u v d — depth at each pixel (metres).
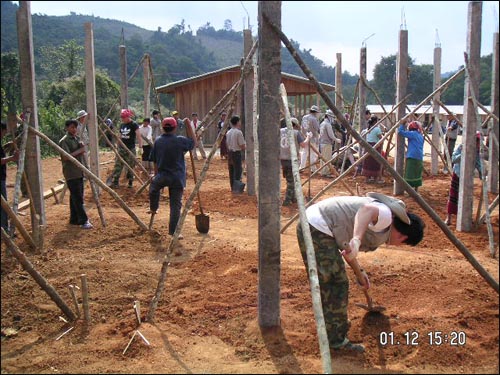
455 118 15.27
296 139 11.03
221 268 6.80
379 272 6.53
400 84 12.20
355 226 4.29
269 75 4.65
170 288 6.12
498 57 8.75
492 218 9.69
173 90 28.56
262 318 4.96
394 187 12.41
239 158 12.71
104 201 11.32
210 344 4.75
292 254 7.45
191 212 10.41
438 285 6.09
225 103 8.29
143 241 8.09
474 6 8.29
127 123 13.15
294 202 11.30
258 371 4.23
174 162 8.28
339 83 18.06
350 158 15.56
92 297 5.82
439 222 4.79
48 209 10.34
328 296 4.54
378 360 4.46
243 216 10.10
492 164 12.30
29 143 7.83
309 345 4.68
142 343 4.69
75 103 28.02
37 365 4.37
